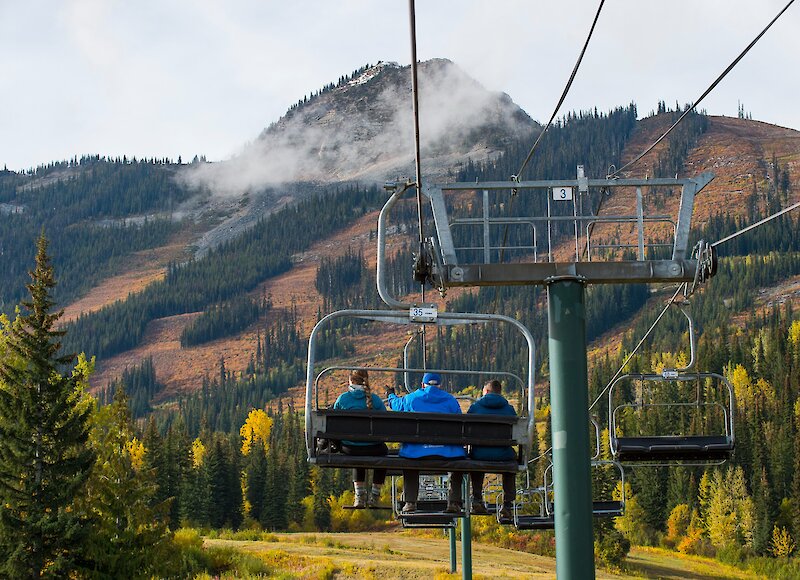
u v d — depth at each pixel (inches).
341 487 7662.4
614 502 1448.1
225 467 6776.6
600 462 1266.0
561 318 757.9
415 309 718.5
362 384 708.7
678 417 7751.0
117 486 2628.0
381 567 3186.5
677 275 775.7
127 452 2834.6
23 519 2455.7
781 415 7701.8
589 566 716.0
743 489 6466.5
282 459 7544.3
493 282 767.7
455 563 3053.6
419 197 769.6
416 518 1322.6
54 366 2635.3
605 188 813.9
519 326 717.3
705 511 6609.3
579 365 748.0
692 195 791.1
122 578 2541.8
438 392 714.2
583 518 720.3
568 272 764.0
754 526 6264.8
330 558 3435.0
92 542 2504.9
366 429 687.7
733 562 6097.4
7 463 2504.9
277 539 4466.0
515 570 3651.6
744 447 7052.2
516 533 5236.2
